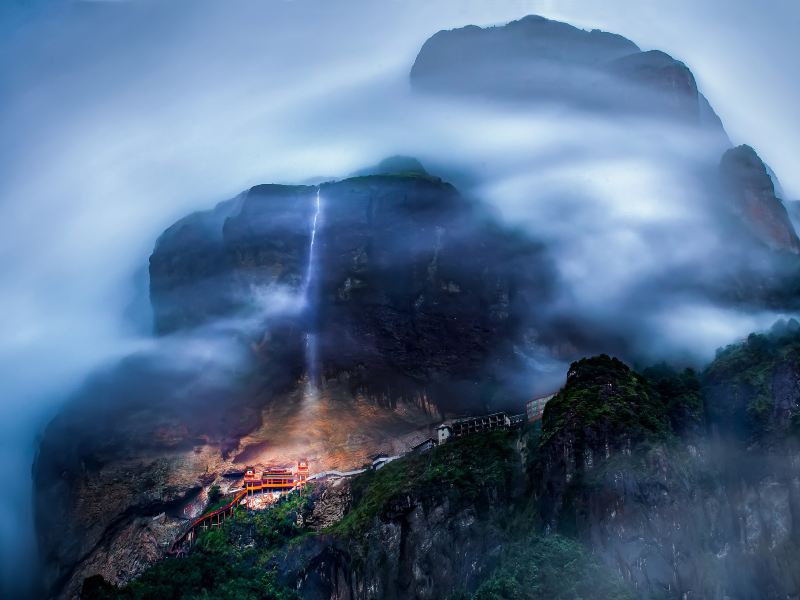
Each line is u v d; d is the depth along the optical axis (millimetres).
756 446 153750
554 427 158625
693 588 142125
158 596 157750
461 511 164500
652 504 147125
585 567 139500
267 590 161625
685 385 165500
